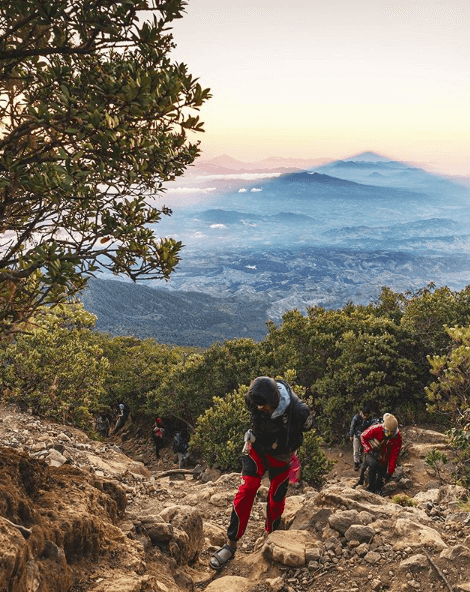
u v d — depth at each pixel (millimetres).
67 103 3211
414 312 19047
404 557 4477
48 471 4297
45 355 14750
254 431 4840
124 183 3691
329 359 19297
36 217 3787
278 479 5141
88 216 3717
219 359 21438
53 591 3027
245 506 5008
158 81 3311
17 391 14023
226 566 5039
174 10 3352
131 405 25594
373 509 5402
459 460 10867
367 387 17250
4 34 3342
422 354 18422
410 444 13859
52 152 3695
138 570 3781
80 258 3299
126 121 3404
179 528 5098
